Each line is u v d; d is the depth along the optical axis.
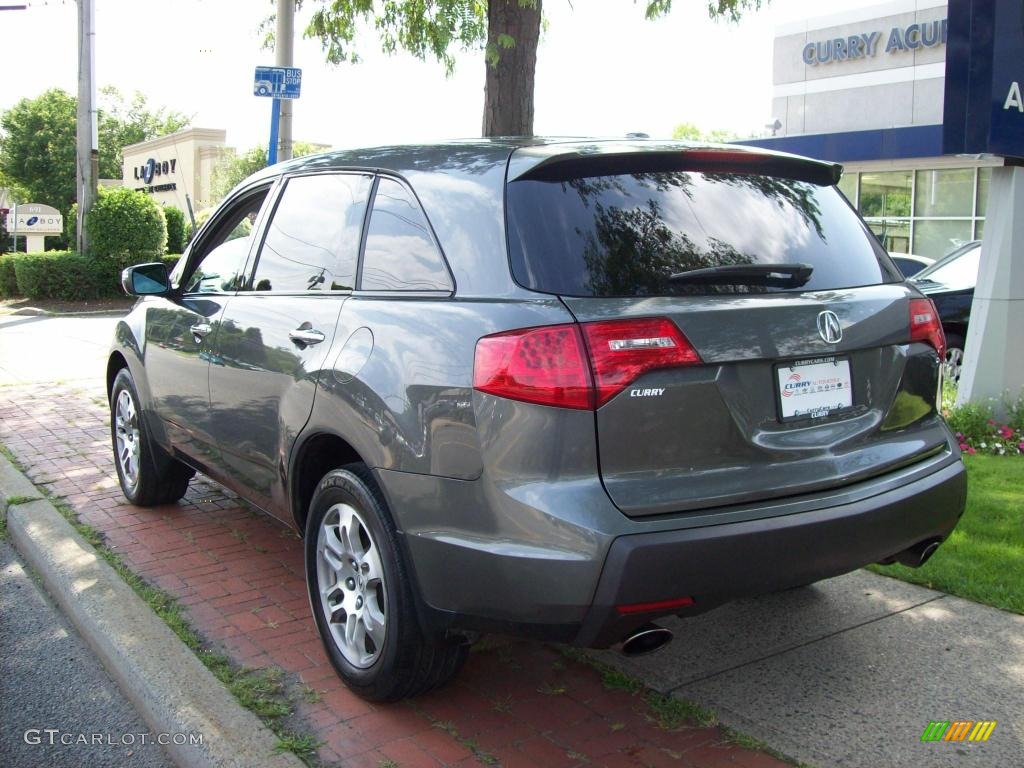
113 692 3.71
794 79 26.89
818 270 3.31
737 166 3.43
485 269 3.04
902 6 24.25
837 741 3.14
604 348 2.74
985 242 7.43
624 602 2.70
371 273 3.55
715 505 2.85
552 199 3.04
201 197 46.44
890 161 23.84
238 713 3.32
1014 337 7.33
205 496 6.04
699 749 3.12
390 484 3.15
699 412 2.86
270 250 4.33
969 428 7.05
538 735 3.22
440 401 2.99
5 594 4.68
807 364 3.10
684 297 2.92
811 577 2.98
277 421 3.87
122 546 5.10
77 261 21.44
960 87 6.92
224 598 4.40
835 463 3.11
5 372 11.23
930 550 3.50
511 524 2.80
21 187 59.38
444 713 3.37
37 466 6.75
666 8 8.34
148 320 5.33
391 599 3.20
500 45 7.04
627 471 2.78
